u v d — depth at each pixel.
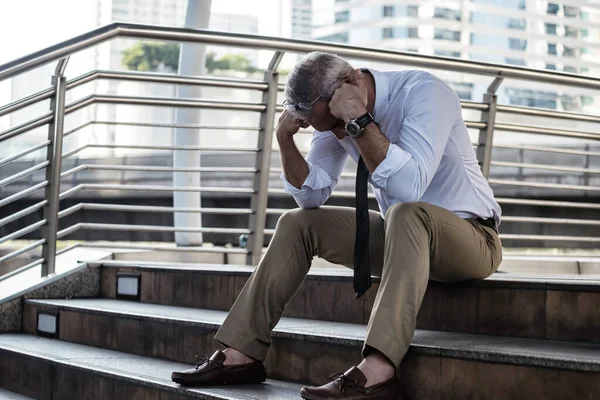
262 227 4.70
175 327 3.32
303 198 2.81
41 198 13.17
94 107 13.39
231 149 4.56
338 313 3.13
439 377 2.37
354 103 2.46
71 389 3.29
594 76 5.20
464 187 2.65
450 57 4.72
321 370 2.72
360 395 2.30
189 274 3.90
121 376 2.98
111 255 4.76
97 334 3.82
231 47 4.36
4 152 13.34
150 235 13.23
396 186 2.46
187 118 5.36
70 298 4.45
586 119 5.33
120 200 13.35
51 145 4.33
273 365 2.91
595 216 10.05
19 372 3.68
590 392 2.03
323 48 4.50
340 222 2.77
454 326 2.76
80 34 4.11
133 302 4.22
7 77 4.04
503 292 2.63
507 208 10.83
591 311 2.43
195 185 5.38
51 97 4.30
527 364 2.16
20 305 4.36
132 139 13.59
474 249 2.57
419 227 2.41
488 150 5.02
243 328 2.74
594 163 10.09
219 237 12.20
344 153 2.90
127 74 4.39
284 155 2.79
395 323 2.33
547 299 2.53
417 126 2.51
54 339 4.10
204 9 5.53
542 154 10.67
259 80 4.61
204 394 2.58
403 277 2.36
